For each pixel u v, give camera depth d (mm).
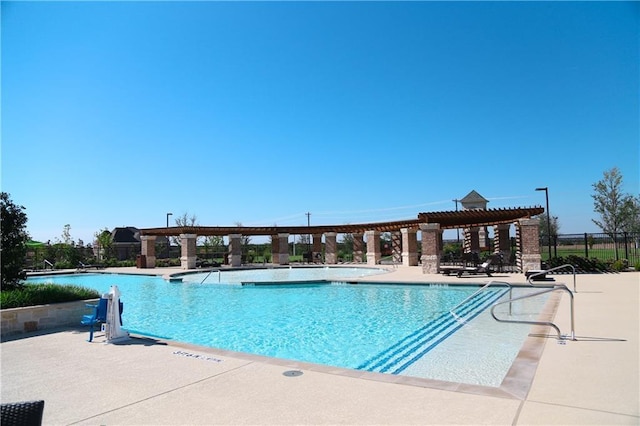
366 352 8328
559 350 6375
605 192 28781
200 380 5348
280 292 17750
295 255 45250
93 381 5430
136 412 4379
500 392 4648
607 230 28703
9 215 10805
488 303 13711
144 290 19641
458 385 4922
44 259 32969
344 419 4043
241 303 15156
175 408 4449
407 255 28906
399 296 15953
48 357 6684
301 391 4844
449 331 9812
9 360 6531
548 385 4840
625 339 7004
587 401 4332
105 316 7926
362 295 16391
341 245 43500
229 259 32531
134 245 46094
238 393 4836
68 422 4176
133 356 6652
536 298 14023
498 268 22500
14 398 4883
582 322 8453
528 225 20000
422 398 4535
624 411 4062
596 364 5625
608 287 14055
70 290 10609
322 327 10812
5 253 10695
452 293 16344
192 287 20406
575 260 19969
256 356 6496
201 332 10594
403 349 8391
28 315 8852
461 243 45406
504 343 8555
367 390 4828
